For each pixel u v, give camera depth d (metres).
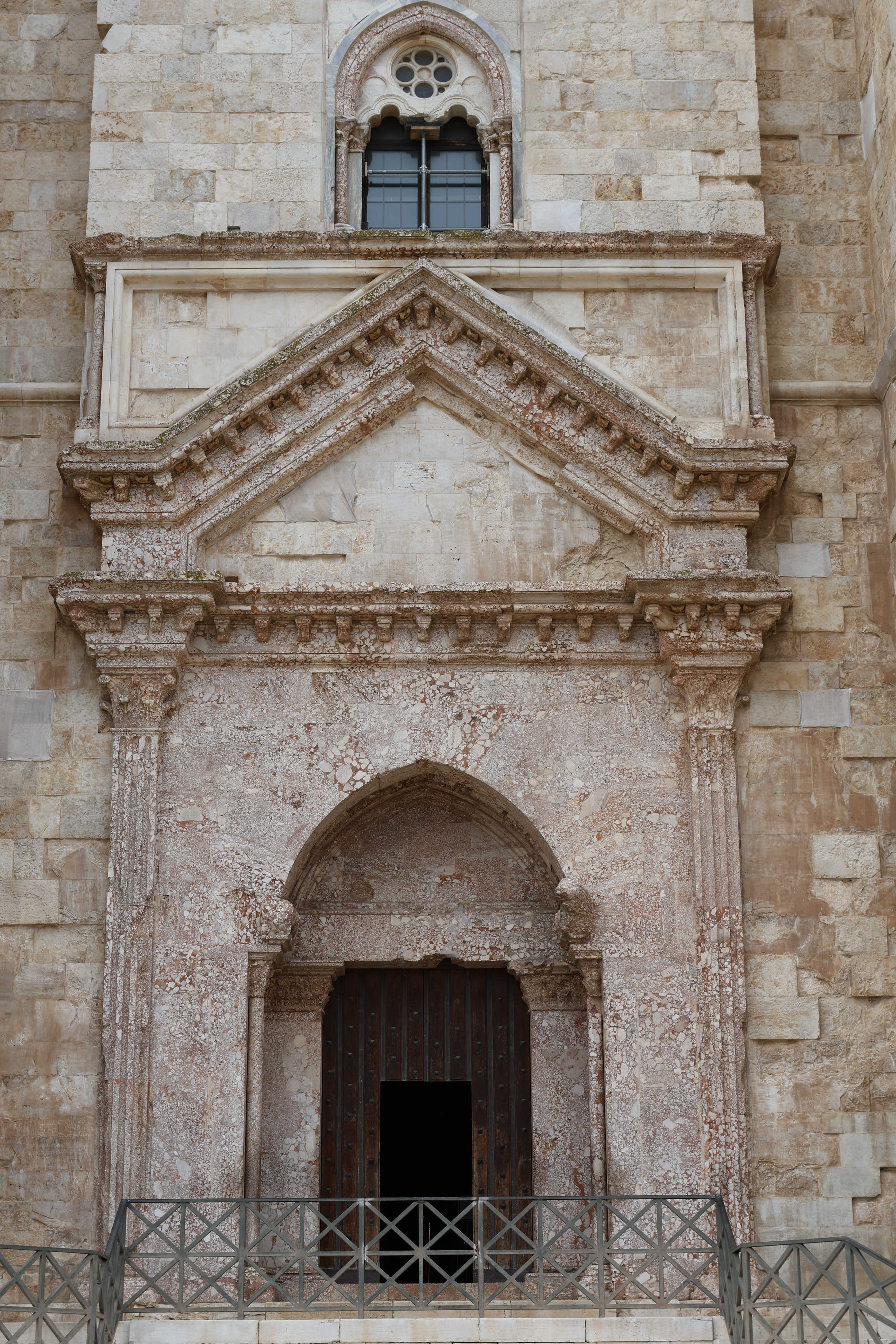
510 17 20.47
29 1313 16.11
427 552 18.39
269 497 18.45
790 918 17.53
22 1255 16.64
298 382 18.31
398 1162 24.47
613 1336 14.90
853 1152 16.91
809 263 20.02
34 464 19.14
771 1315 16.42
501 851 18.59
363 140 20.22
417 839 18.64
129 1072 16.64
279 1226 15.86
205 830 17.53
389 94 20.38
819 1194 16.78
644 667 18.12
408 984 18.67
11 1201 16.77
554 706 17.97
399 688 18.02
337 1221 15.67
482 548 18.41
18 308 19.95
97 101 19.72
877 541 18.83
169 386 18.83
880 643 18.48
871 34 20.02
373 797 18.28
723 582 17.64
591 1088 17.11
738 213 19.56
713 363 18.98
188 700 17.94
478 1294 15.32
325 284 19.12
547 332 19.08
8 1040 17.20
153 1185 16.50
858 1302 13.60
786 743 18.06
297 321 19.09
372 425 18.61
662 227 19.52
